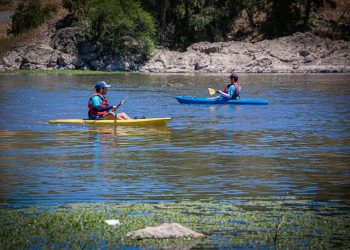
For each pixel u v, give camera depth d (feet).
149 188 59.47
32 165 70.44
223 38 305.12
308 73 254.06
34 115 118.93
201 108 131.75
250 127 103.24
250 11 307.78
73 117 116.47
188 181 62.59
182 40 301.02
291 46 277.44
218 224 48.08
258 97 154.51
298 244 43.98
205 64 269.23
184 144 85.71
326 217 49.90
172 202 54.29
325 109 129.29
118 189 58.95
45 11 314.14
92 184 61.05
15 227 46.93
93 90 174.19
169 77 231.09
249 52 274.57
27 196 56.18
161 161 73.26
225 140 89.30
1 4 357.20
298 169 68.64
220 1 309.22
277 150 81.00
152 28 279.90
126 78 225.15
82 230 46.37
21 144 85.51
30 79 219.82
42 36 300.40
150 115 120.47
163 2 300.61
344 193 57.62
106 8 274.57
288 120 112.16
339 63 268.21
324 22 310.04
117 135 93.76
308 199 55.47
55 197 55.83
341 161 73.41
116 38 274.57
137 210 51.62
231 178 64.03
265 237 45.29
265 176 65.10
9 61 282.15
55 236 45.11
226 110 128.16
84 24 281.95
